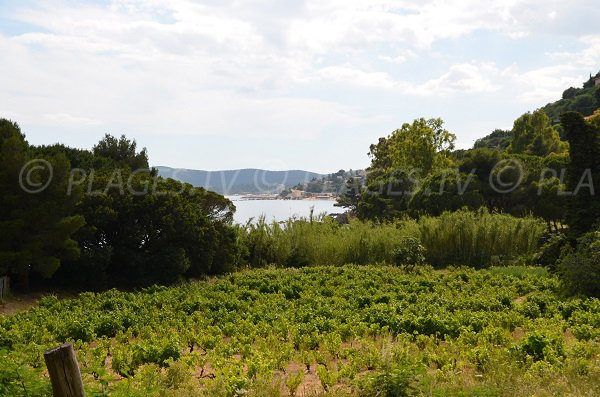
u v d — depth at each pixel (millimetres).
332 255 34594
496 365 10617
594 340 13539
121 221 27281
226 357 12742
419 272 29078
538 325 15195
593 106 102875
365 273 28312
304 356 12102
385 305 18609
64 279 26672
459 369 11234
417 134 53406
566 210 23453
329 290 23125
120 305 20656
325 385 10195
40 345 13602
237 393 9266
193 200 30656
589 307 17250
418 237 33844
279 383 10000
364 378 9344
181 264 27594
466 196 40906
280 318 17016
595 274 19578
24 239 22906
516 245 32688
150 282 27297
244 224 36062
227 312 18906
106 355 13336
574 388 8922
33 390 7523
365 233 35000
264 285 24578
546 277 24750
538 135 60625
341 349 13172
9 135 25688
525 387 8930
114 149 41875
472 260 32656
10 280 24984
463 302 19359
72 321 16562
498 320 16016
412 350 12828
